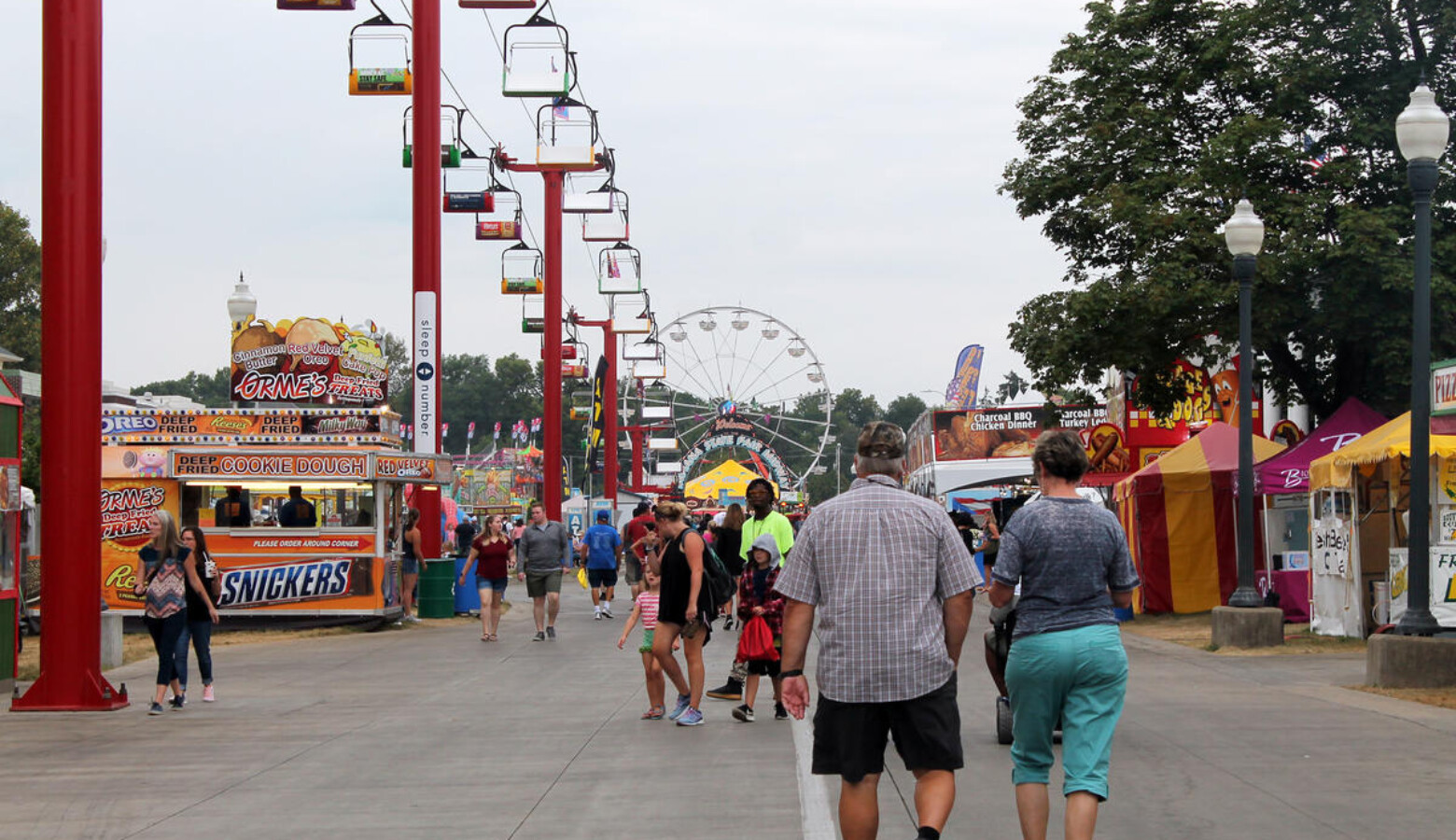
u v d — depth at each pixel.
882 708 6.09
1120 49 27.09
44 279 13.74
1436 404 17.28
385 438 25.34
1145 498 24.84
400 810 8.50
